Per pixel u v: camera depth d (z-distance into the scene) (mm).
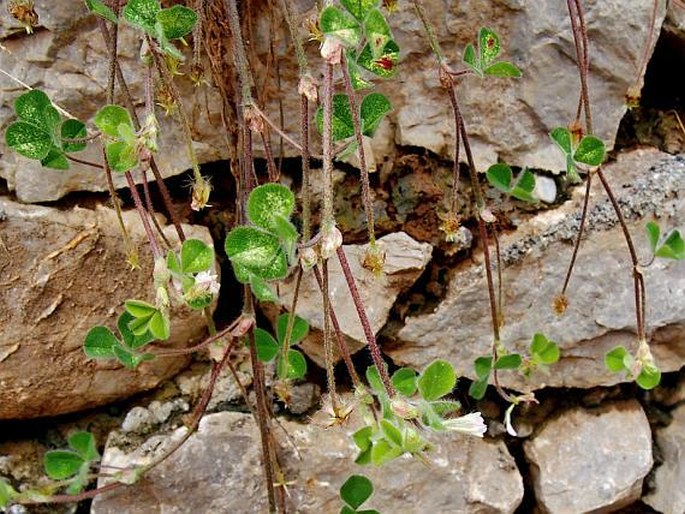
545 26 378
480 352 398
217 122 370
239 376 393
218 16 351
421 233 394
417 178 393
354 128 293
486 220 355
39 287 356
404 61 381
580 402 417
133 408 388
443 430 281
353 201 389
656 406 423
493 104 388
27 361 362
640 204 396
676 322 395
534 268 396
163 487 374
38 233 355
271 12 360
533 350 380
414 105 387
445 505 392
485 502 394
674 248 350
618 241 394
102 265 363
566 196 401
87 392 377
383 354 398
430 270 398
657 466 423
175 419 388
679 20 393
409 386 326
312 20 319
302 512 380
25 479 380
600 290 395
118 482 348
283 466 381
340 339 303
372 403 328
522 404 412
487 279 364
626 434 413
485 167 394
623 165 405
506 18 378
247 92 317
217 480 376
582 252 394
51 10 347
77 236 358
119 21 328
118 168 292
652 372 356
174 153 370
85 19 351
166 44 286
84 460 350
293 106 375
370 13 272
